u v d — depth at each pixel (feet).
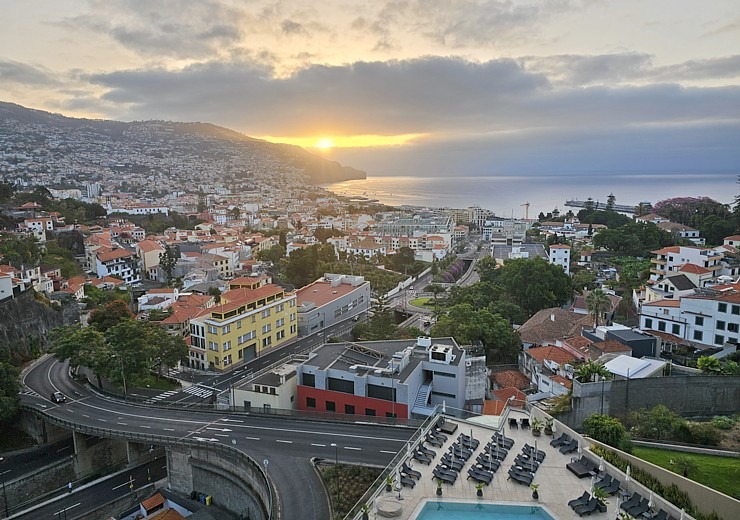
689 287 370.94
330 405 267.59
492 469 153.38
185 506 225.35
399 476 149.79
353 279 536.83
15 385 287.07
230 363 358.23
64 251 630.74
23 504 241.14
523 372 329.11
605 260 616.39
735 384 222.69
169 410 272.72
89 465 274.98
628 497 136.87
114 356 299.79
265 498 189.26
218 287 543.80
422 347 295.48
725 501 131.13
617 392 219.61
